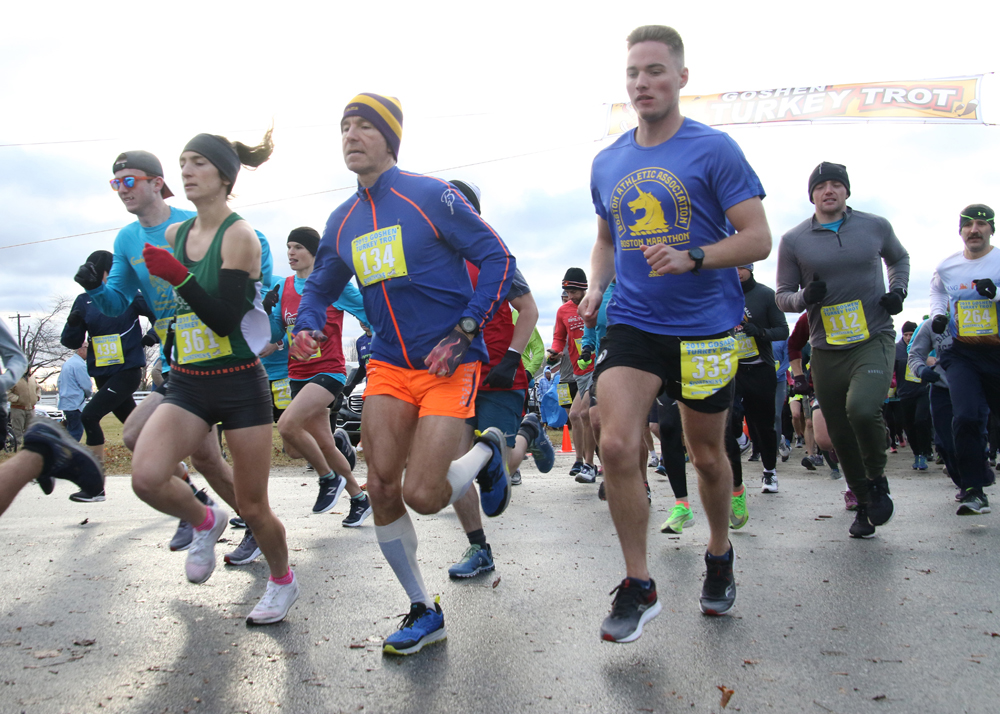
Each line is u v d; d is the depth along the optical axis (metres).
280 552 3.21
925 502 6.62
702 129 3.07
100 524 5.68
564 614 3.30
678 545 4.80
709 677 2.56
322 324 3.26
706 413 3.06
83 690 2.46
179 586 3.80
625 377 2.97
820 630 3.04
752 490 7.73
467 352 3.02
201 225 3.25
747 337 6.70
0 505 2.96
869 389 4.87
